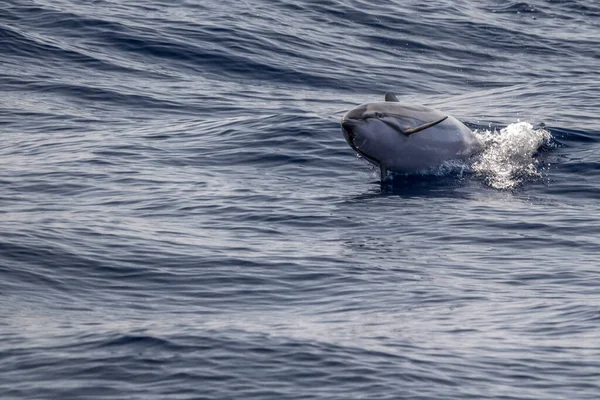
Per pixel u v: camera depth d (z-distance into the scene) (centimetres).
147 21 11056
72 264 5012
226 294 4672
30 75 9556
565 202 6119
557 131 7394
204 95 9231
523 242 5375
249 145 7306
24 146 7600
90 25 10788
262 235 5541
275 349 3853
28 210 5994
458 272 4912
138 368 3694
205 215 5900
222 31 10919
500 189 6350
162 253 5194
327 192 6347
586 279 4772
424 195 6247
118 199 6225
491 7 13000
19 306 4478
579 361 3778
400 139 6431
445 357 3819
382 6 12500
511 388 3559
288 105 8950
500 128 7694
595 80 9875
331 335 4044
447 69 10669
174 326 4147
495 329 4122
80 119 8425
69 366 3719
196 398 3481
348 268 4981
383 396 3494
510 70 10706
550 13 12838
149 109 8794
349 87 9856
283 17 11738
